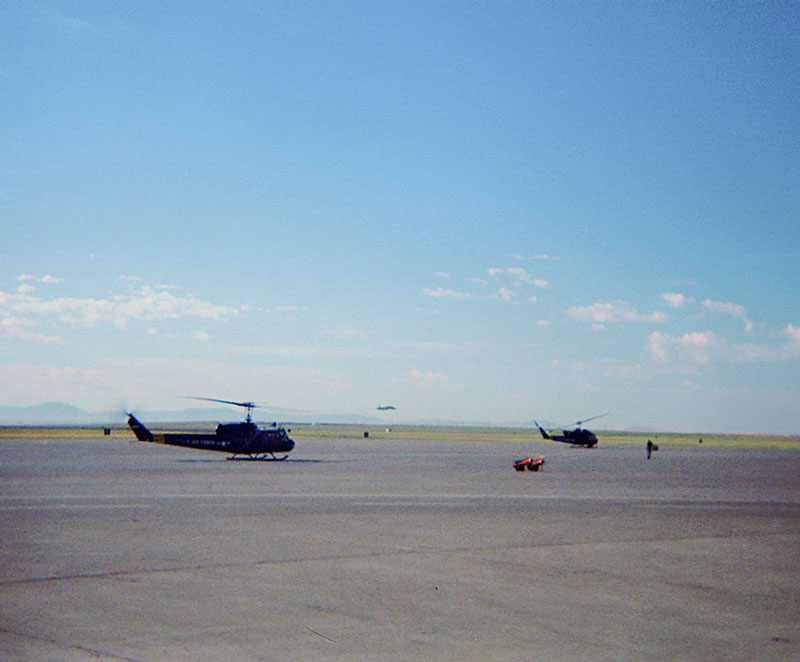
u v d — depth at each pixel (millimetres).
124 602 12266
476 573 15125
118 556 16578
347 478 42938
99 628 10664
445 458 72188
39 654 9391
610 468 60188
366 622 11125
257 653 9523
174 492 32656
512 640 10273
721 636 10664
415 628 10820
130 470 48562
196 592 13055
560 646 10016
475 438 180625
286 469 51500
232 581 14008
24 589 13211
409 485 38469
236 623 10984
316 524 22484
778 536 21328
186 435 64562
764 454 105562
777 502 31922
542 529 22109
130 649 9641
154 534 20016
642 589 13844
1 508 26047
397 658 9391
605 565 16281
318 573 14875
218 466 54438
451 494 33500
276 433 64812
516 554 17516
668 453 103938
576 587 13914
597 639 10391
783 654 9812
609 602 12727
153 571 14898
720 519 25359
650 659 9500
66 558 16297
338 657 9398
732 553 18203
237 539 19250
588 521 24266
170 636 10258
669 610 12219
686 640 10422
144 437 65875
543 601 12703
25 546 17891
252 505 27750
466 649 9812
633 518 25281
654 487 39719
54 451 80938
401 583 14023
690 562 16844
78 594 12844
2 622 10969
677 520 24922
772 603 12852
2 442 114250
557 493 35062
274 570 15133
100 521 22688
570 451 103562
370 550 17781
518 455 84750
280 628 10734
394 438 171375
